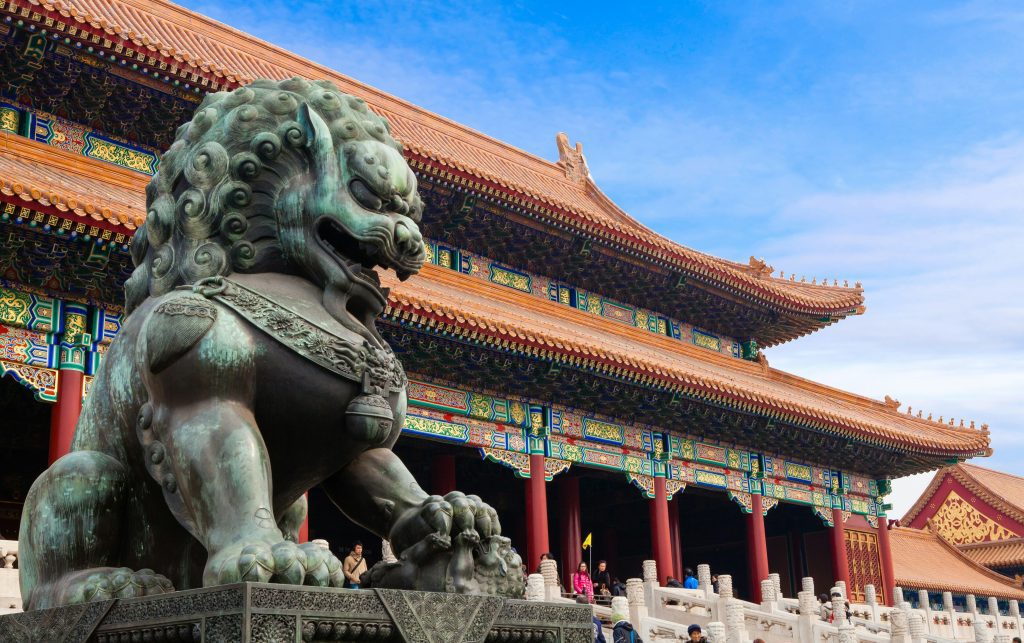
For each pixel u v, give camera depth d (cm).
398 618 434
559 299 4000
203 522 462
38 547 496
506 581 497
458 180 3375
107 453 518
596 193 4731
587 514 5022
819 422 3884
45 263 2202
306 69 3844
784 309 4678
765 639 2859
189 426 475
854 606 3666
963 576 6125
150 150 2844
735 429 3959
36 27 2422
